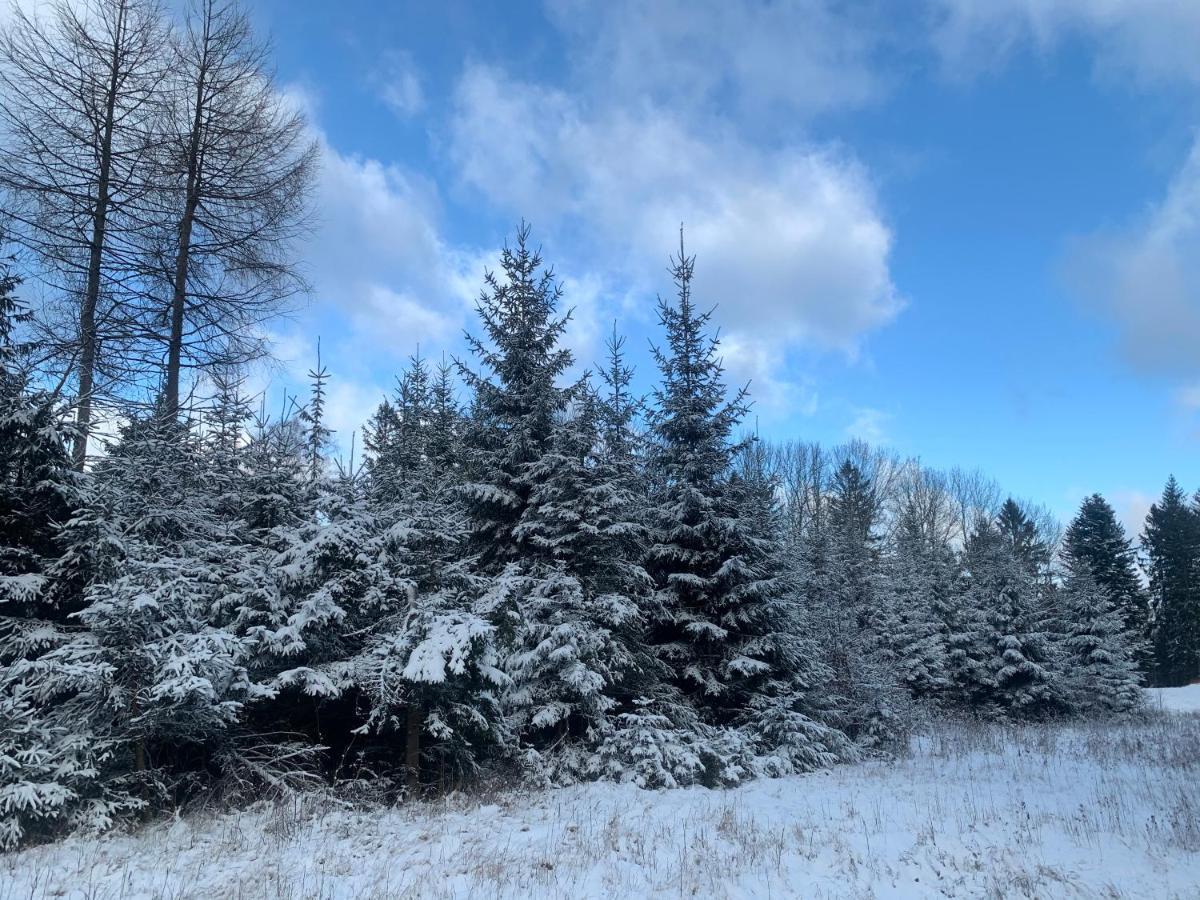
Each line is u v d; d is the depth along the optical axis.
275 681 10.34
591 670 13.92
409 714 11.77
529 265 16.64
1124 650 38.78
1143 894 8.16
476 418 16.47
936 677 31.34
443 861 8.45
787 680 17.78
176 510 11.45
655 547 17.80
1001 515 64.25
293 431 14.95
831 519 46.78
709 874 8.24
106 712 9.24
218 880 7.52
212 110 17.06
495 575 15.08
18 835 8.02
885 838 10.16
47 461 10.16
